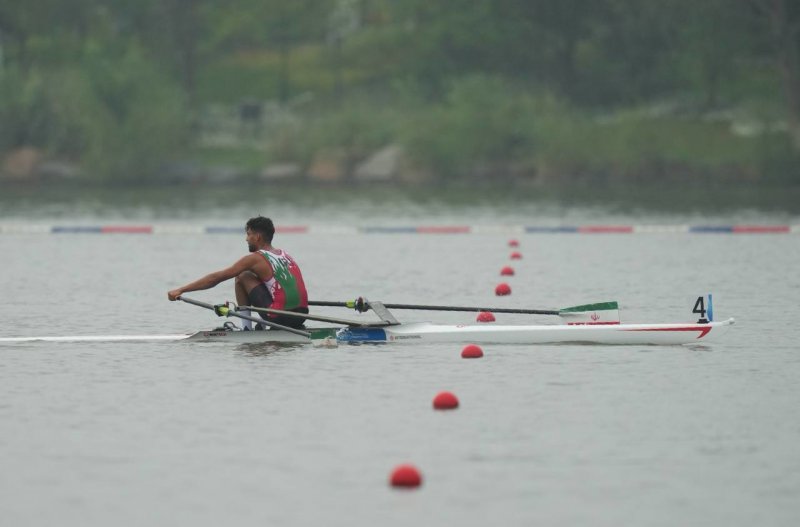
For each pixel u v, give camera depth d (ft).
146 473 140.67
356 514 126.62
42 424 162.30
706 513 126.93
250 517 126.11
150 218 596.70
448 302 278.67
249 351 213.66
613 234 483.51
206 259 386.32
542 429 158.51
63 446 151.84
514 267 357.61
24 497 132.87
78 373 194.49
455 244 441.27
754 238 459.73
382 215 611.88
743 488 134.62
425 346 218.38
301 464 143.64
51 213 629.51
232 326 224.33
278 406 171.42
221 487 135.54
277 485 136.05
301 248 424.87
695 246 426.51
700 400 174.29
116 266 363.97
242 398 176.24
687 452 147.95
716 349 214.28
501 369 197.06
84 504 130.52
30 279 328.70
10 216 606.96
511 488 134.62
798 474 139.44
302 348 216.54
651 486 135.33
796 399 174.91
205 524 124.36
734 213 608.60
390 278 327.88
